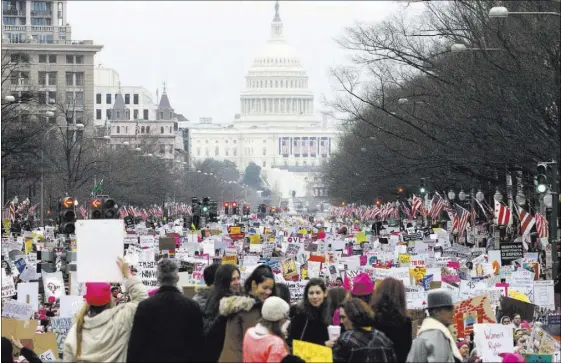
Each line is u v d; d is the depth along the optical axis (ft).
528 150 244.01
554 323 102.37
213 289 90.07
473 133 265.95
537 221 228.84
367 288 87.76
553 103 237.04
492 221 341.00
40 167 453.17
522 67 236.43
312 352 76.89
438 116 292.81
